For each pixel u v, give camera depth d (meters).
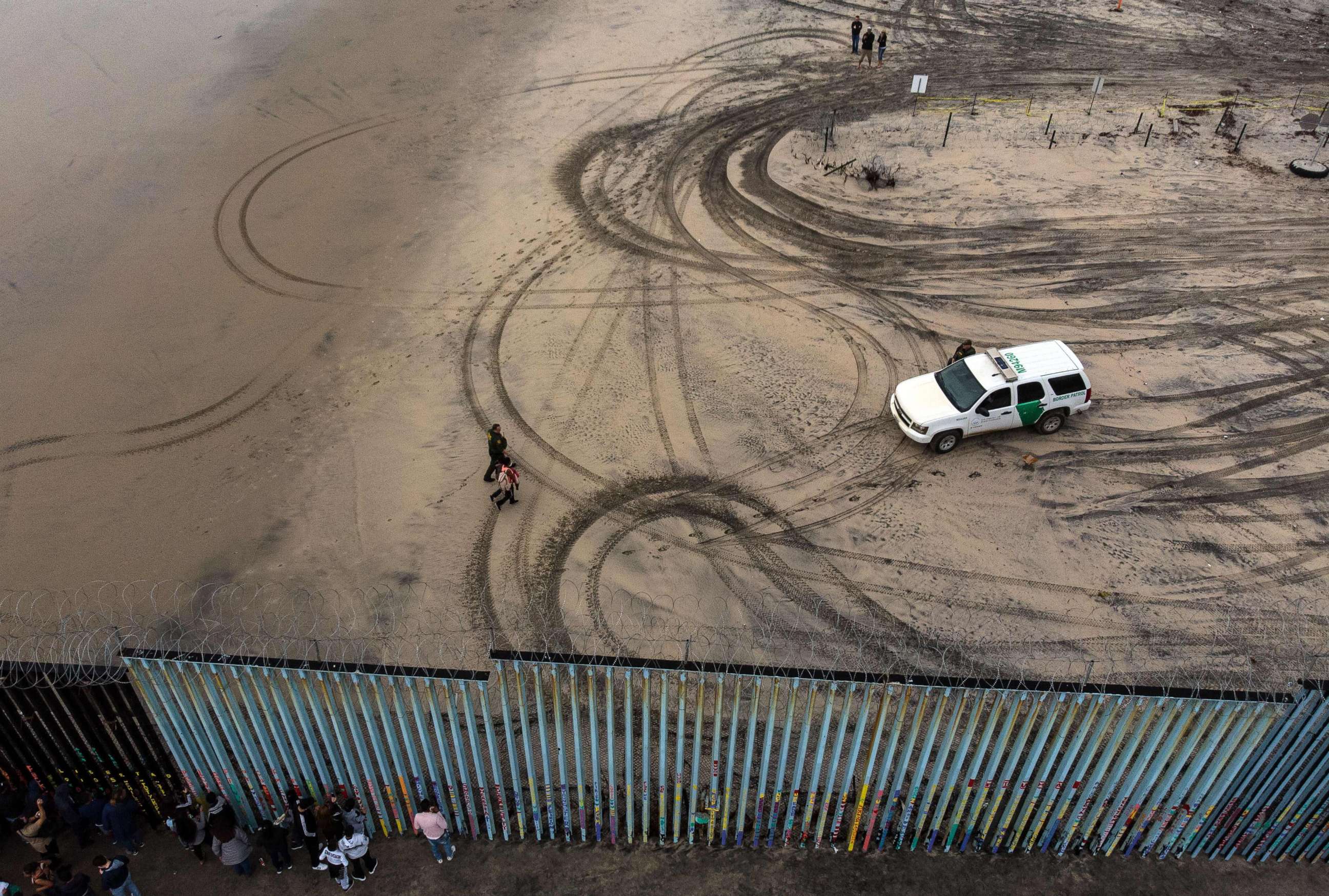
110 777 10.38
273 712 9.73
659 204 26.00
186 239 25.36
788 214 25.23
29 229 25.86
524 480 17.28
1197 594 14.52
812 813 10.58
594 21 37.16
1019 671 13.36
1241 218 23.84
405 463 17.97
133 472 18.14
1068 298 21.48
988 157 27.14
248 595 15.26
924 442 17.19
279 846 10.04
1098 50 33.34
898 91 31.33
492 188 27.23
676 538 15.91
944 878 10.10
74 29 36.75
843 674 8.98
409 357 20.84
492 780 10.84
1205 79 31.05
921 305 21.53
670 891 10.03
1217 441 17.44
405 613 14.74
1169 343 19.92
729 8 37.78
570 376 19.89
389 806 10.76
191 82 33.25
